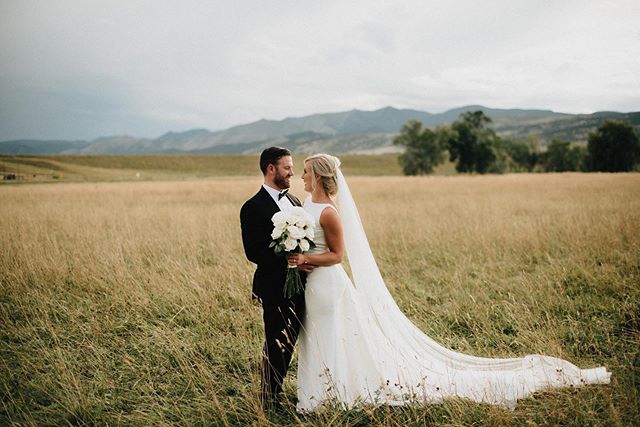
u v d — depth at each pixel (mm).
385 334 3771
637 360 3873
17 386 3910
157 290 6117
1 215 12109
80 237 9250
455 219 11328
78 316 5496
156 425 3340
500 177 31453
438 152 66438
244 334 4758
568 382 3455
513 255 7969
